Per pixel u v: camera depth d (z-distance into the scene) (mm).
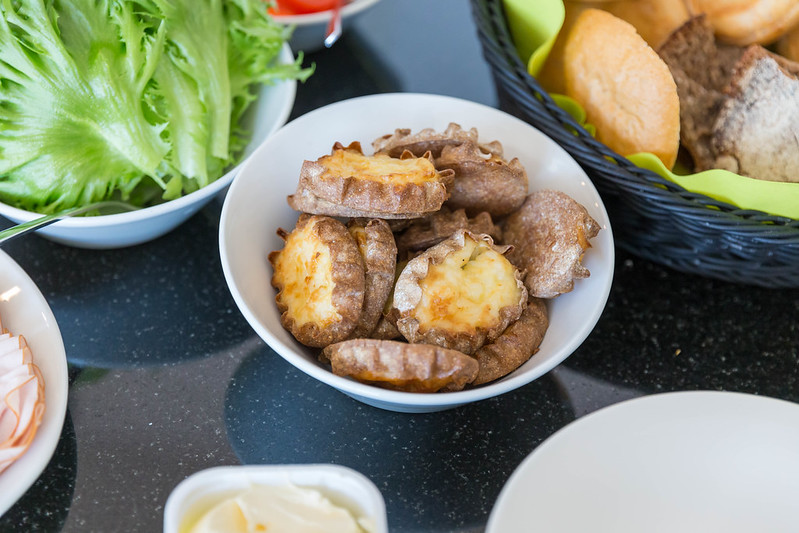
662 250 613
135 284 601
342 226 538
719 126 616
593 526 478
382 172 540
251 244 555
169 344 576
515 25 653
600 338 601
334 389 562
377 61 748
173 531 441
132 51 569
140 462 526
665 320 613
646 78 594
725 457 498
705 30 640
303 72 645
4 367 504
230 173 577
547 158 591
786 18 634
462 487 531
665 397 503
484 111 600
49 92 558
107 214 594
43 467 488
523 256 561
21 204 583
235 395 558
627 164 577
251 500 453
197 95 599
